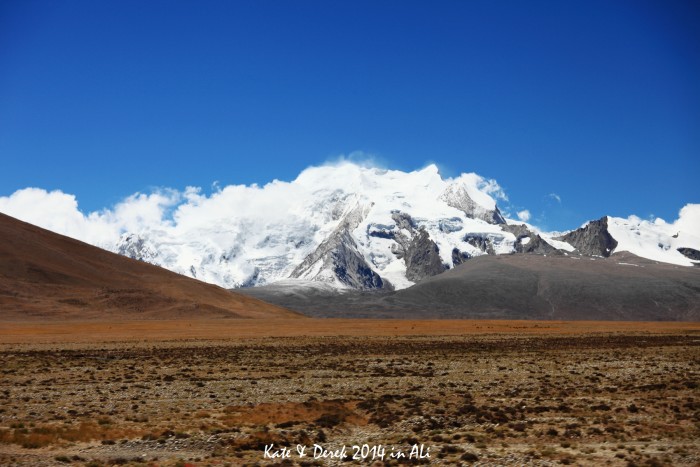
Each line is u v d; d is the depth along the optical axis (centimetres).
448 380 7262
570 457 4006
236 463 3984
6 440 4456
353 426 5009
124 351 10769
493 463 3922
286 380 7269
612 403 5728
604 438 4516
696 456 3972
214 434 4622
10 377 7456
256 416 5178
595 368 8250
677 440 4434
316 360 9356
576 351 10831
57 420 5097
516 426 4828
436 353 10462
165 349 11181
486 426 4912
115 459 4022
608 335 15812
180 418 5147
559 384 6919
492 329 18862
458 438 4559
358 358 9631
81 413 5341
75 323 19638
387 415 5250
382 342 13038
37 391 6469
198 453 4219
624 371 7950
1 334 15275
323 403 5612
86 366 8531
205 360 9306
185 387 6725
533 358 9619
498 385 6875
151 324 19575
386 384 6969
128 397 6144
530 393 6341
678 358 9481
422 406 5662
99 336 14675
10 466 3872
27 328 17338
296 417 5175
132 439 4500
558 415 5281
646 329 19662
